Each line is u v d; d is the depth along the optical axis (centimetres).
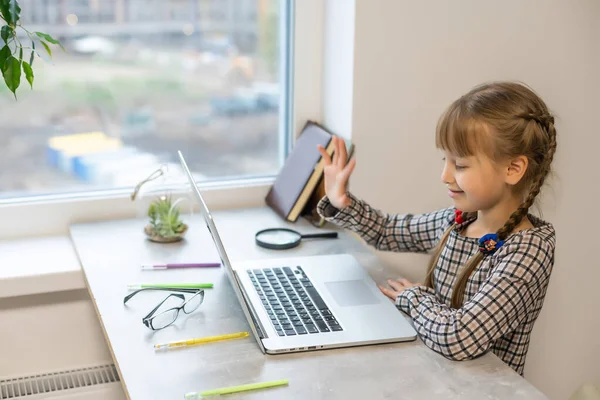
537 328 222
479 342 128
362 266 165
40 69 187
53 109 191
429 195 201
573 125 207
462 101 141
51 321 189
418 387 120
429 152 197
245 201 204
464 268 145
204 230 185
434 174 199
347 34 187
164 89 199
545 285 140
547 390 230
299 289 150
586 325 227
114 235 182
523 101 139
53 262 175
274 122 210
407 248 171
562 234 216
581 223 217
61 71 189
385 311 142
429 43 189
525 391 120
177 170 193
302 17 199
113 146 198
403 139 194
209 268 162
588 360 231
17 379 188
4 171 191
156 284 153
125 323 138
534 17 195
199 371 123
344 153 169
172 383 119
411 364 127
